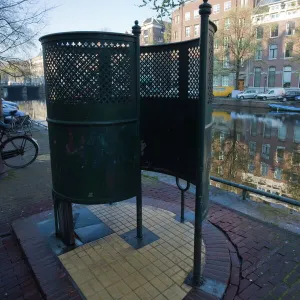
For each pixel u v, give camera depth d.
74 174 2.71
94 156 2.65
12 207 4.38
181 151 2.87
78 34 2.43
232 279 2.65
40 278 2.65
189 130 2.72
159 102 3.03
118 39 2.54
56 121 2.67
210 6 2.03
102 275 2.69
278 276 2.70
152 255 2.98
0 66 9.45
